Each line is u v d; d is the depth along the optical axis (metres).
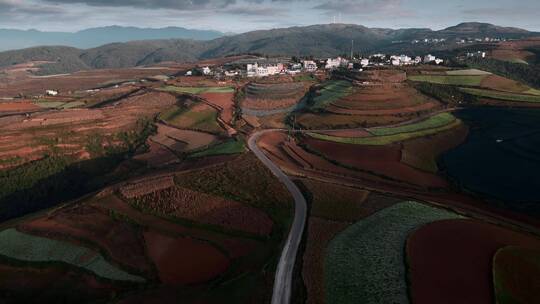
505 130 141.88
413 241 68.50
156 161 138.00
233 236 79.75
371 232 73.44
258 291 60.06
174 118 181.00
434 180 108.62
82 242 79.06
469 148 130.25
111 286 67.00
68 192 139.75
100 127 180.00
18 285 68.62
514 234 71.19
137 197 96.25
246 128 159.00
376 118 159.75
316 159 121.56
